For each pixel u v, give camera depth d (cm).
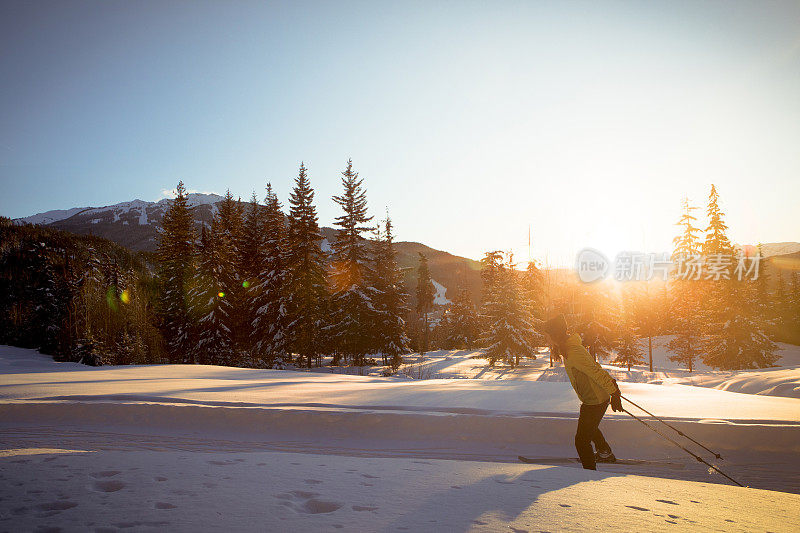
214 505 258
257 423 780
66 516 234
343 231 4675
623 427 704
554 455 646
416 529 233
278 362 4050
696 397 1003
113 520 229
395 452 657
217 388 1084
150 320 3188
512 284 5078
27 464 347
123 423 798
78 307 2641
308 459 409
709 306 4525
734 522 285
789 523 295
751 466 602
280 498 278
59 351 2458
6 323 3066
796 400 968
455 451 663
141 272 5312
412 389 1076
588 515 274
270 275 4328
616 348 4988
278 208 5325
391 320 4428
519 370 4581
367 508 268
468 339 8012
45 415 822
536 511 277
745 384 1973
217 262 4134
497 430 724
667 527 260
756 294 4450
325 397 927
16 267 3575
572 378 528
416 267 16362
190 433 750
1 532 210
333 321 4388
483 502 292
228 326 4288
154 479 310
